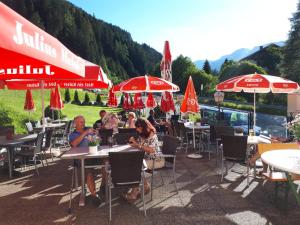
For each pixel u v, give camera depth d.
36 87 8.45
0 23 1.83
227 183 5.70
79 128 5.50
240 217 4.18
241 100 33.66
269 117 21.25
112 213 4.40
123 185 4.13
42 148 7.18
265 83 6.43
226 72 43.62
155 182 5.82
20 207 4.70
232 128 7.40
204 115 13.40
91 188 4.88
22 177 6.38
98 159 5.14
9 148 6.46
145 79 6.89
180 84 62.78
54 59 2.69
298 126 4.38
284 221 4.05
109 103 13.96
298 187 4.86
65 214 4.39
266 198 4.89
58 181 6.06
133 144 5.19
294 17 33.69
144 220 4.14
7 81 8.21
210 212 4.37
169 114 11.71
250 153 7.09
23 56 2.23
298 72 32.38
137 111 14.94
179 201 4.81
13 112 13.63
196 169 6.77
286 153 4.19
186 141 8.46
